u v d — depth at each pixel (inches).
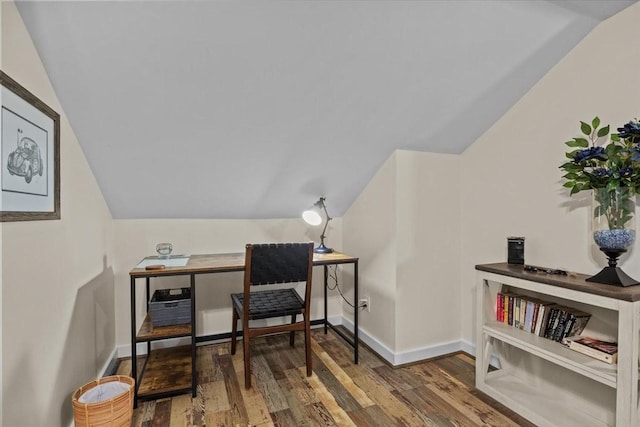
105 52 50.4
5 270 39.4
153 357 91.4
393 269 88.2
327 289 118.3
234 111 65.2
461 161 95.1
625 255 58.5
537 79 72.8
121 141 67.5
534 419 63.3
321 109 68.9
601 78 61.9
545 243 72.5
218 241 102.6
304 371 84.9
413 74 64.7
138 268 73.4
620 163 54.2
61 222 56.1
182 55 52.8
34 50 47.4
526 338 66.7
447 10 53.0
